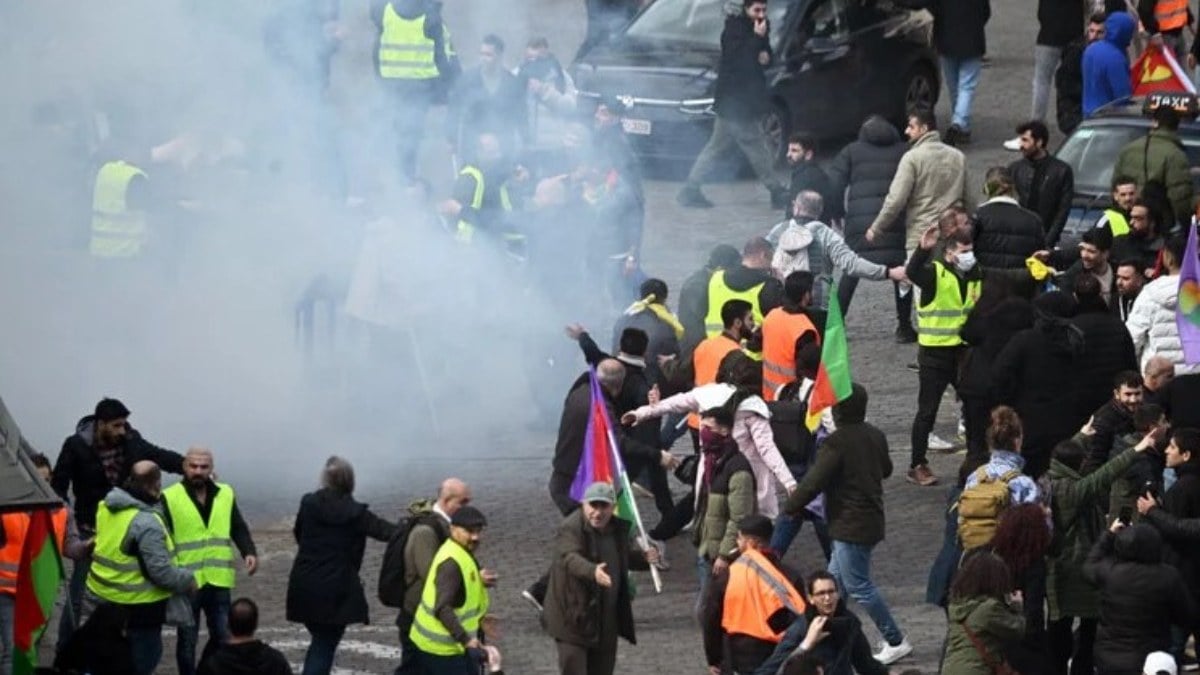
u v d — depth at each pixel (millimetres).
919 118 53656
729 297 46531
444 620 34500
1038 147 52781
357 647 39656
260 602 41906
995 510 36281
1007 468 36656
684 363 44594
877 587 42250
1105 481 37031
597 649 35969
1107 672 34969
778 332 43312
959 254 46594
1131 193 49500
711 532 38781
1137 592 34625
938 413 52281
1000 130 74375
